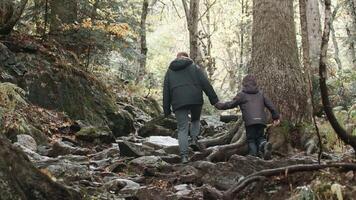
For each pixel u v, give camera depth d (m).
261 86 9.32
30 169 3.78
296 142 8.56
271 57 9.33
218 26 36.53
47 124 10.15
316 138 8.11
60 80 11.66
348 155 6.25
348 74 8.98
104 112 12.22
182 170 6.79
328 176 5.09
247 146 8.40
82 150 8.45
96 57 14.89
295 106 9.12
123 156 8.16
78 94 11.93
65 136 9.88
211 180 6.21
